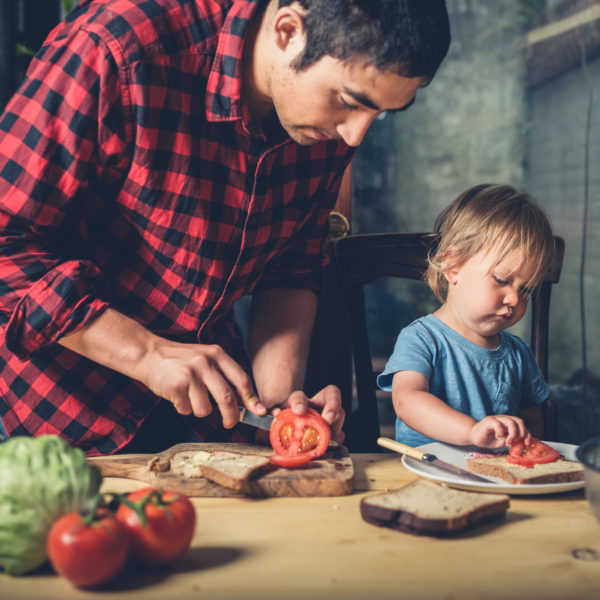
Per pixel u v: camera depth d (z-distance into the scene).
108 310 1.19
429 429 1.44
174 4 1.23
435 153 4.45
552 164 4.24
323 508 1.00
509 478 1.12
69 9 2.26
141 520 0.76
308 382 2.11
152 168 1.26
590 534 0.90
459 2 4.38
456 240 1.68
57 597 0.73
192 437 1.53
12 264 1.16
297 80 1.07
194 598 0.73
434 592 0.74
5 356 1.40
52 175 1.17
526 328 4.33
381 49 0.97
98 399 1.42
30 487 0.74
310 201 1.50
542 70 4.25
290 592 0.74
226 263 1.41
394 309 3.82
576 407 3.87
